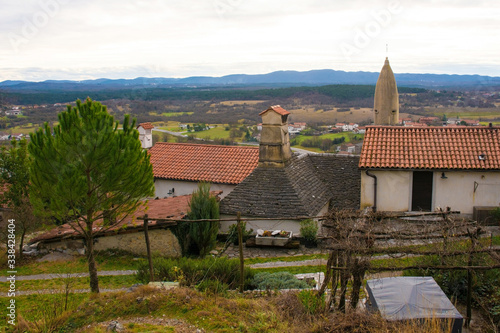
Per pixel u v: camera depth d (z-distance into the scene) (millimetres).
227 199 19594
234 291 11180
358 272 8961
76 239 17328
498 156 19016
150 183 12281
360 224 9969
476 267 8852
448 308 8234
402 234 10008
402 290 8820
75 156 10883
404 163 19234
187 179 23953
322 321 8695
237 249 17625
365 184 19859
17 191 18094
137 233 17016
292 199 18750
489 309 9648
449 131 20766
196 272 12297
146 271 13172
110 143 10984
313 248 17422
